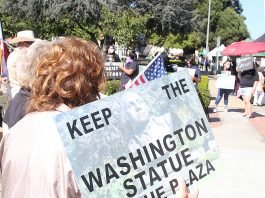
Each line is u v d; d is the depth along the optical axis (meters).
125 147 1.80
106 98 1.79
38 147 1.60
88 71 1.81
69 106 1.79
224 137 9.81
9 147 1.67
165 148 1.90
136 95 1.88
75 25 33.62
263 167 7.23
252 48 15.79
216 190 5.99
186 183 1.94
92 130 1.73
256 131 10.65
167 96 1.96
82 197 1.66
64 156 1.62
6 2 34.41
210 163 2.00
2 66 7.47
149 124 1.89
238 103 17.09
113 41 30.02
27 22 35.03
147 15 29.97
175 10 36.84
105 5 29.48
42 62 1.80
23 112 3.76
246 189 6.08
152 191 1.85
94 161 1.71
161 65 4.27
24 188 1.56
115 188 1.76
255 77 13.04
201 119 2.01
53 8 31.39
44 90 1.78
